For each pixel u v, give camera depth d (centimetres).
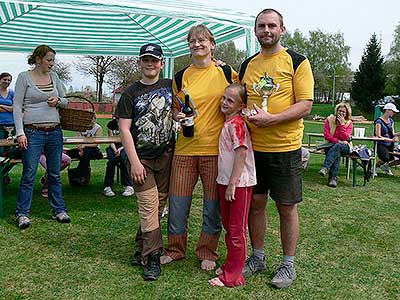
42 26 753
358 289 328
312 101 310
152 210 338
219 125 342
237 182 311
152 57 334
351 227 484
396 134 875
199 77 343
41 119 454
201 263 359
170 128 343
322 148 742
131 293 311
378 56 4600
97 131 664
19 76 447
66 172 793
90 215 507
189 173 350
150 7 480
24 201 461
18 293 307
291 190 319
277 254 392
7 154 571
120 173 671
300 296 313
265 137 317
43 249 392
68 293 309
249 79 324
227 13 529
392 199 635
